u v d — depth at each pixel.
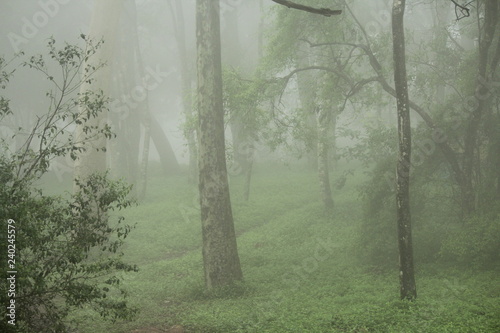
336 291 12.21
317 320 9.63
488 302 10.01
